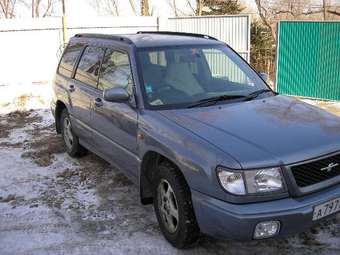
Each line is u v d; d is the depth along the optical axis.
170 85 4.25
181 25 14.06
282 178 3.02
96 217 4.37
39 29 13.84
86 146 5.70
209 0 26.83
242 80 4.73
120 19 14.86
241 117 3.70
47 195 4.98
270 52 16.09
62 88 6.09
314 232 3.85
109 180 5.37
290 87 11.13
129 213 4.43
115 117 4.45
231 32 12.64
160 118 3.77
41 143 7.16
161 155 3.79
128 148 4.28
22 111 10.02
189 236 3.43
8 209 4.63
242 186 2.96
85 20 14.43
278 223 2.96
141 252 3.64
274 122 3.59
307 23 10.41
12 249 3.80
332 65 10.26
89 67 5.41
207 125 3.52
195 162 3.19
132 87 4.22
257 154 3.05
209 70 4.69
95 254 3.66
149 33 5.47
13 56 13.60
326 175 3.22
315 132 3.42
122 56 4.60
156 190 3.79
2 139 7.55
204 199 3.14
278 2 28.56
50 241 3.92
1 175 5.68
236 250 3.62
